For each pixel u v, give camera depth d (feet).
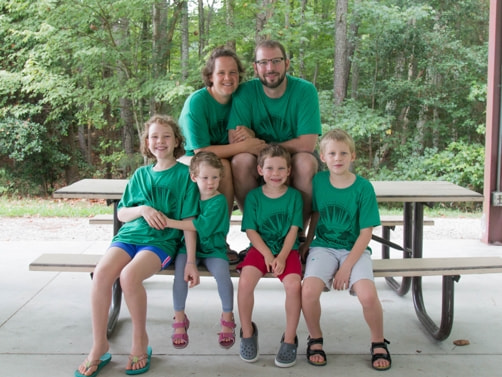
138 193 9.70
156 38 34.60
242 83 10.62
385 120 35.76
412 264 9.60
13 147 37.35
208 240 9.32
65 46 32.78
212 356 9.43
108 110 45.06
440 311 11.80
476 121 37.93
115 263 8.78
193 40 42.88
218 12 35.91
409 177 36.24
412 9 35.47
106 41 32.76
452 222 23.41
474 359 9.32
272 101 10.41
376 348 8.98
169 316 11.50
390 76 39.68
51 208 28.48
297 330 10.71
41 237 19.49
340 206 9.46
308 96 10.34
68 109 38.68
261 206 9.47
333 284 8.98
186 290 9.11
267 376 8.64
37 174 39.99
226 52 10.18
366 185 9.42
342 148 9.20
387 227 14.11
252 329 9.18
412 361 9.24
